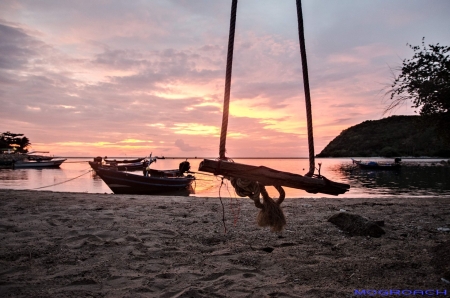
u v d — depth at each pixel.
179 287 3.96
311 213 8.85
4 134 138.00
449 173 47.69
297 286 4.02
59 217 7.84
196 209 9.51
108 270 4.49
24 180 34.50
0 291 3.72
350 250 5.48
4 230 6.55
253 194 3.78
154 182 22.91
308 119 4.07
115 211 8.88
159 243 5.84
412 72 6.71
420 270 4.43
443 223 7.60
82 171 54.53
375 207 10.06
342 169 65.19
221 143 3.60
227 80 3.65
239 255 5.20
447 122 6.83
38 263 4.72
